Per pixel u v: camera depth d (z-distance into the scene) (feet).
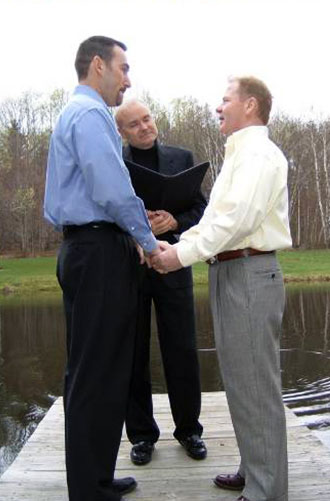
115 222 8.29
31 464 10.54
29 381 26.66
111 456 8.32
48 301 61.31
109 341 8.20
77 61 8.79
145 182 9.86
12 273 88.22
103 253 8.18
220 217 8.07
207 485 9.63
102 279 8.16
